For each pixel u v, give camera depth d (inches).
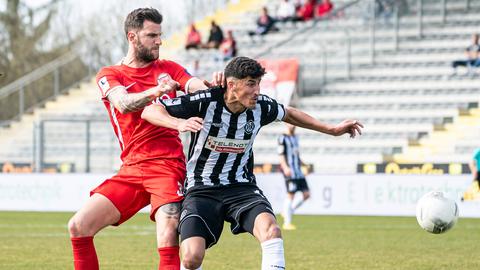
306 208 1850.4
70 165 2106.3
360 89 2368.4
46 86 2847.0
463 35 2443.4
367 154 2153.1
